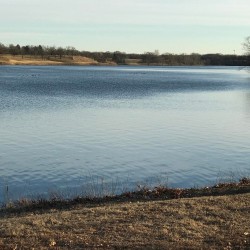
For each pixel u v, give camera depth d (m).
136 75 103.38
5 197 13.41
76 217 9.85
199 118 32.38
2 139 22.80
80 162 18.42
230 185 13.60
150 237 8.73
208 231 9.09
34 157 19.14
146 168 17.66
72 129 26.12
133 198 12.29
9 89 54.91
